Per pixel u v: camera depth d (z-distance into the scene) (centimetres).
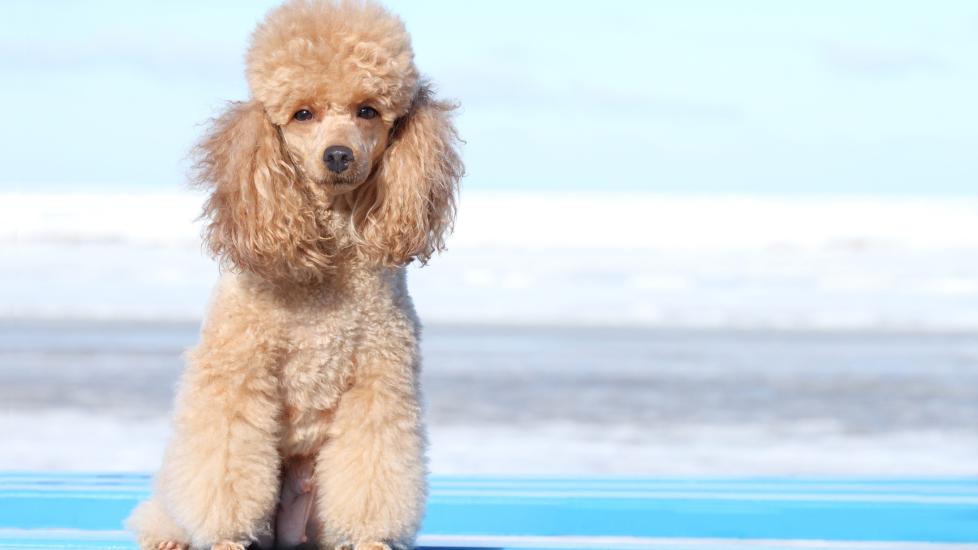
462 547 427
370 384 378
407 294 397
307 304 369
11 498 502
